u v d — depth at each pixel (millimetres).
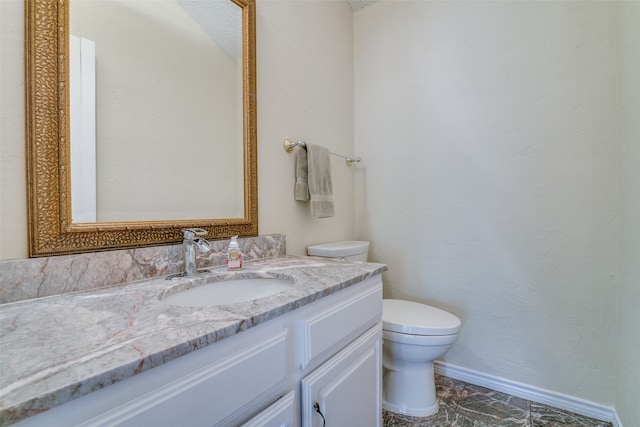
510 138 1531
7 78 693
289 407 696
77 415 386
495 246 1583
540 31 1452
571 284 1411
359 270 1036
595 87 1341
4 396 340
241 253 1158
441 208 1726
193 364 511
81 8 820
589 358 1380
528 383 1513
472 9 1616
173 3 1058
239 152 1258
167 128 1033
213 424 539
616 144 1302
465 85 1643
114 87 895
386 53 1885
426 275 1778
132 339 490
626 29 1163
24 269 698
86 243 802
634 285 1111
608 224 1327
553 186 1439
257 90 1322
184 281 882
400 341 1341
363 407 1004
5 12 690
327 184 1564
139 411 440
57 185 757
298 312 743
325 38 1735
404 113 1829
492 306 1597
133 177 939
